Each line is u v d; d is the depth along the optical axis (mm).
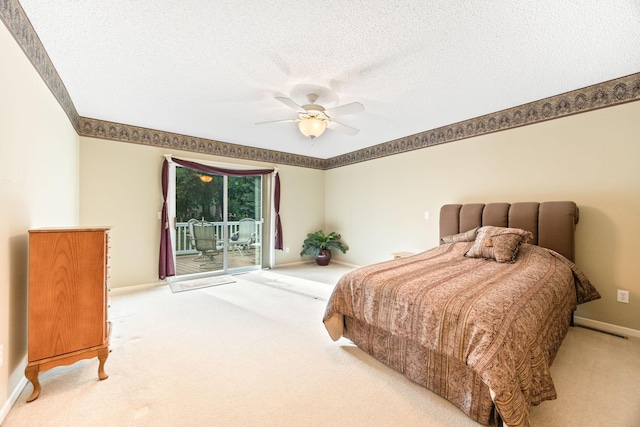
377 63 2221
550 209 2727
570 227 2605
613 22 1726
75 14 1673
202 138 4445
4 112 1479
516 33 1844
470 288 1761
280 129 3992
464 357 1425
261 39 1929
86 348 1743
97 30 1828
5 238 1511
